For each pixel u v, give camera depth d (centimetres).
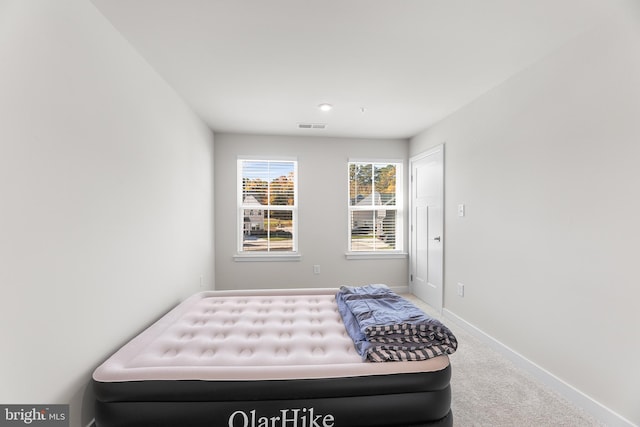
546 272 196
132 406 129
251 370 134
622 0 143
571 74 177
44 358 114
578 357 174
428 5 147
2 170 97
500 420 161
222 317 201
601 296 162
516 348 222
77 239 131
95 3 141
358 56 196
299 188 395
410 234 407
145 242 195
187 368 134
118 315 163
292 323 193
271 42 179
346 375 136
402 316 172
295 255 393
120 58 167
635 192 146
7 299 99
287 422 132
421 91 252
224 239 382
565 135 182
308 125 348
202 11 150
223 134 379
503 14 153
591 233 167
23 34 105
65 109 124
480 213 263
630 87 148
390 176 416
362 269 408
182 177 264
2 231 98
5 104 98
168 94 234
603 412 159
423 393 140
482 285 261
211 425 130
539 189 201
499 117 238
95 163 144
